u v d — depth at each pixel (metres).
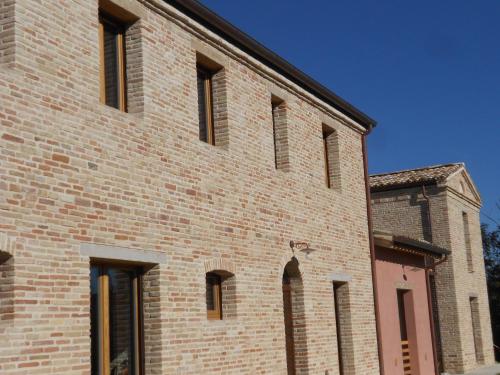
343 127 16.88
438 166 27.33
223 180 11.65
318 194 15.03
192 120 11.03
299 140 14.59
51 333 7.90
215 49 12.03
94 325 8.98
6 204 7.56
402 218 26.03
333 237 15.45
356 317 16.05
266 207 12.89
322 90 15.39
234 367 11.25
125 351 9.50
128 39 10.24
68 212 8.36
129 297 9.73
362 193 17.41
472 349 25.94
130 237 9.33
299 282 13.95
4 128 7.65
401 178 26.48
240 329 11.56
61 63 8.58
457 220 26.42
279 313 12.80
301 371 13.77
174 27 10.96
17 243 7.63
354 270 16.28
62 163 8.37
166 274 9.92
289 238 13.55
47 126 8.23
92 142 8.89
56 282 8.05
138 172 9.64
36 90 8.15
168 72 10.63
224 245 11.42
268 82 13.68
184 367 10.05
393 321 18.34
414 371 19.73
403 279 19.61
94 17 9.28
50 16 8.52
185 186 10.62
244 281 11.88
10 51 7.96
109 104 9.84
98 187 8.88
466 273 26.67
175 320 9.98
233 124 12.24
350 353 15.66
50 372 7.82
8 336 7.36
